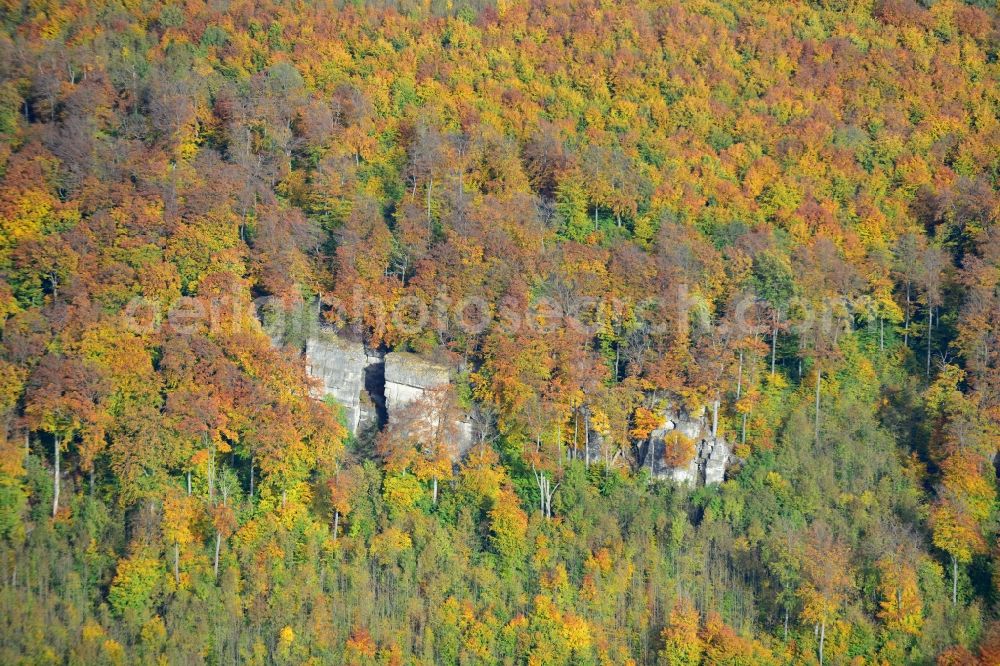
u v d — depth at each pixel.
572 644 190.75
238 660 184.62
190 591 190.75
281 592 192.12
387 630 190.88
